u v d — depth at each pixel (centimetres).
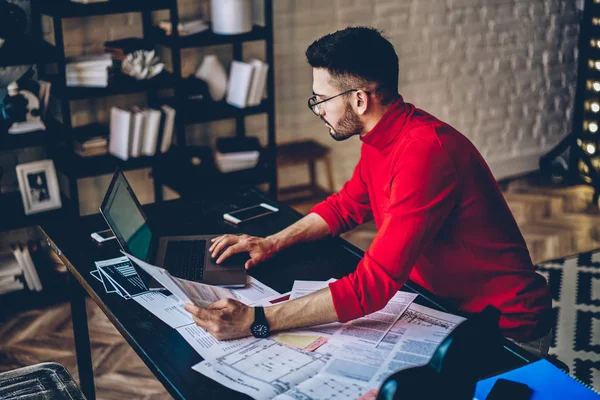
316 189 448
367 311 167
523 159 509
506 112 494
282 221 232
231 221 230
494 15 467
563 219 435
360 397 138
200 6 391
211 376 148
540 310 190
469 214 182
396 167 177
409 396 113
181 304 179
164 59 392
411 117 186
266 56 383
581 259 381
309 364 151
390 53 180
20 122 330
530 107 501
